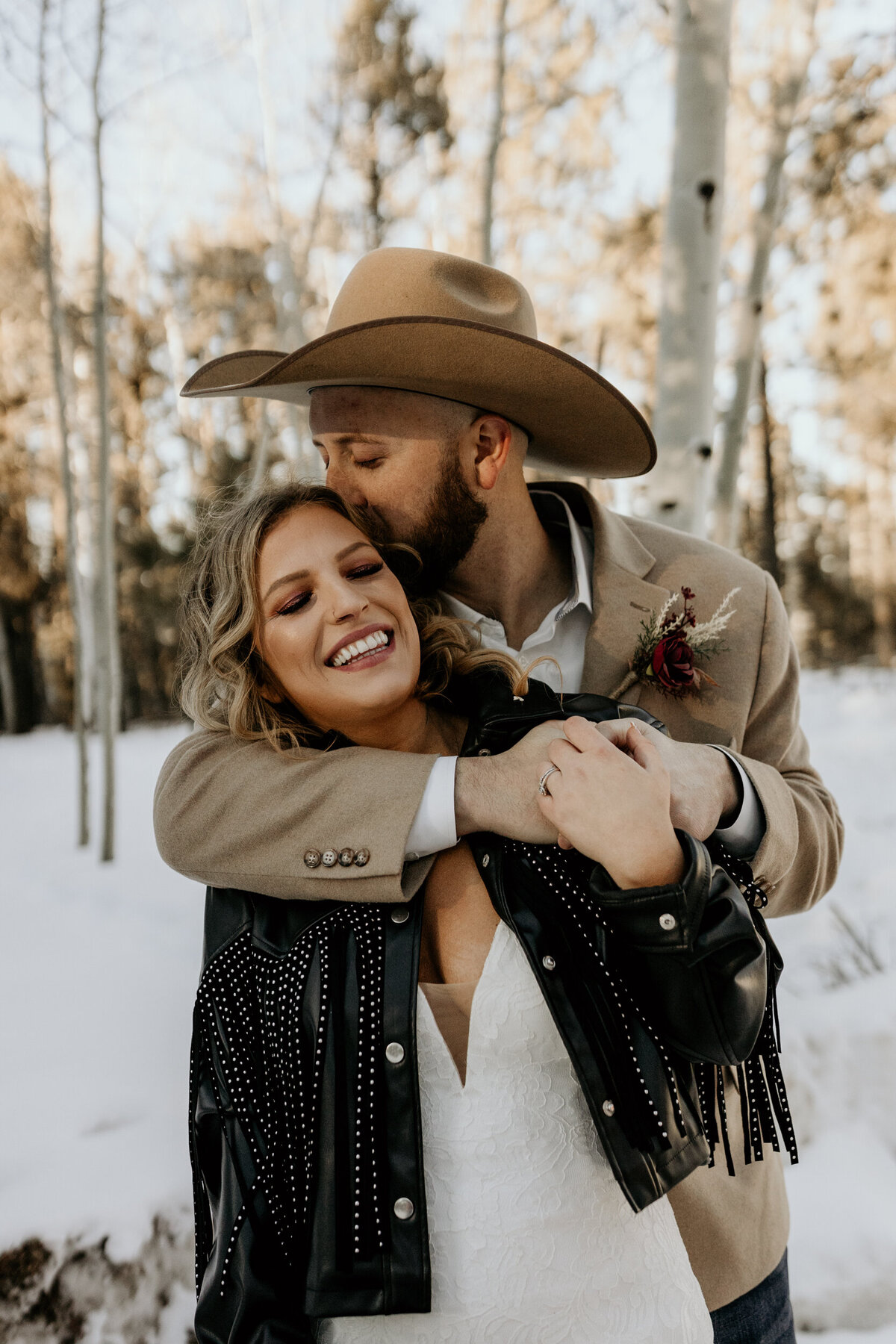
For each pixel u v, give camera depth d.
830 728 9.36
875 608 21.48
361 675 1.16
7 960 3.92
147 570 16.97
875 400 14.57
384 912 1.11
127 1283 1.97
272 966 1.12
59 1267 1.94
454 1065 1.04
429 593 1.44
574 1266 1.00
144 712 18.69
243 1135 1.09
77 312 6.73
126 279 12.38
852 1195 2.38
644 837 1.01
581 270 9.90
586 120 7.48
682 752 1.24
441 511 1.42
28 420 14.73
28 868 5.81
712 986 1.00
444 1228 1.00
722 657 1.54
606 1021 1.05
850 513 22.14
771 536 13.88
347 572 1.18
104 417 6.06
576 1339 0.99
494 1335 0.98
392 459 1.39
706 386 2.60
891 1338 2.11
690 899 0.99
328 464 1.43
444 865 1.15
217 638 1.23
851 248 11.09
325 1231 0.99
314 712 1.23
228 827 1.17
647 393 10.38
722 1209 1.35
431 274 1.38
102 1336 1.93
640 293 9.85
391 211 8.77
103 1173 2.15
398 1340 0.99
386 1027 1.03
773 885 1.35
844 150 6.70
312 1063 1.05
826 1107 2.62
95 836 6.86
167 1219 2.04
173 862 1.21
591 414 1.47
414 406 1.38
